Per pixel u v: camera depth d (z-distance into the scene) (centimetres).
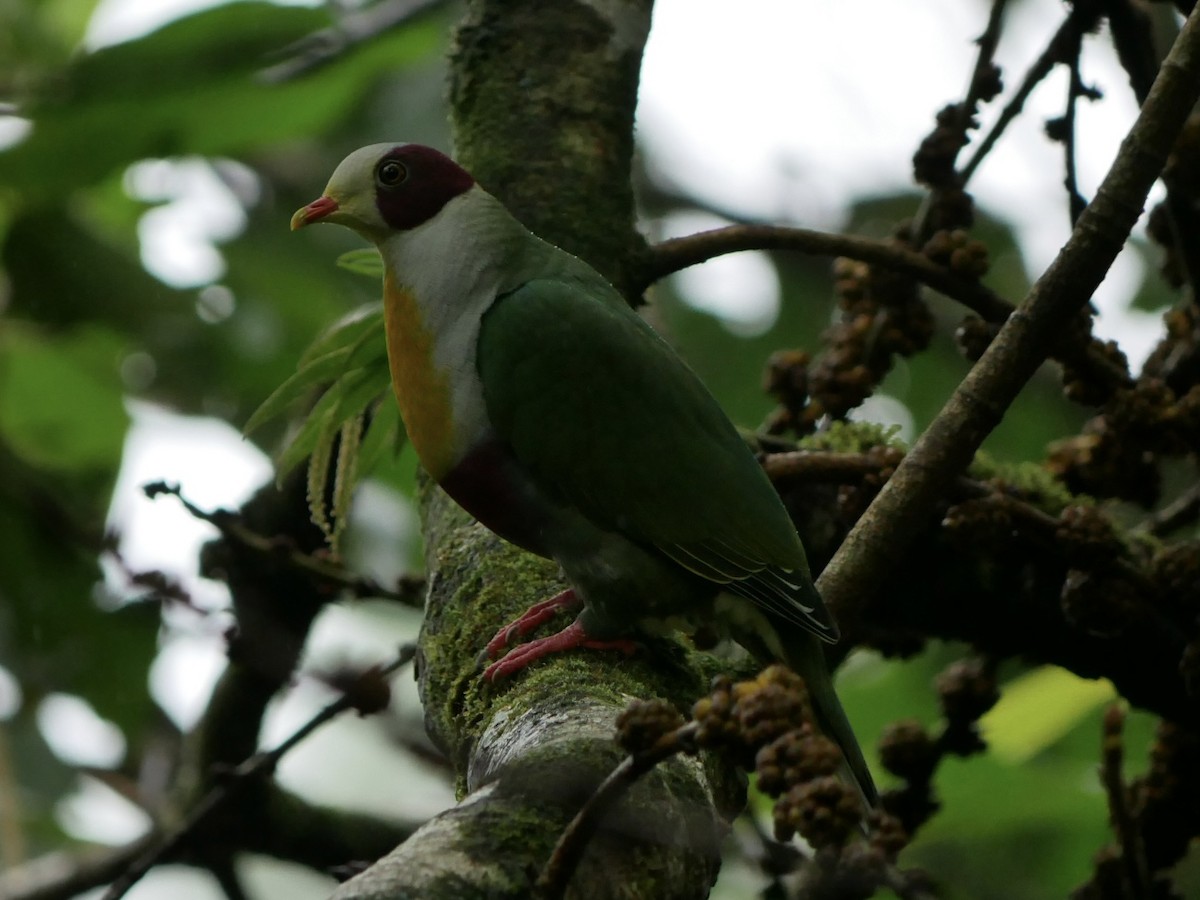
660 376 785
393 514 1370
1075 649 841
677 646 756
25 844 1229
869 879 472
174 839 927
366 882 448
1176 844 848
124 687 1208
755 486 773
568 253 830
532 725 596
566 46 891
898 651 899
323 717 928
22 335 1291
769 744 438
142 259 1401
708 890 533
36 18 1320
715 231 864
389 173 818
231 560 959
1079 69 864
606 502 765
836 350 886
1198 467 852
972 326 844
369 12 1287
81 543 1204
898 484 696
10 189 1211
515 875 462
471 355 788
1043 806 1054
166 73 1145
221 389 1348
